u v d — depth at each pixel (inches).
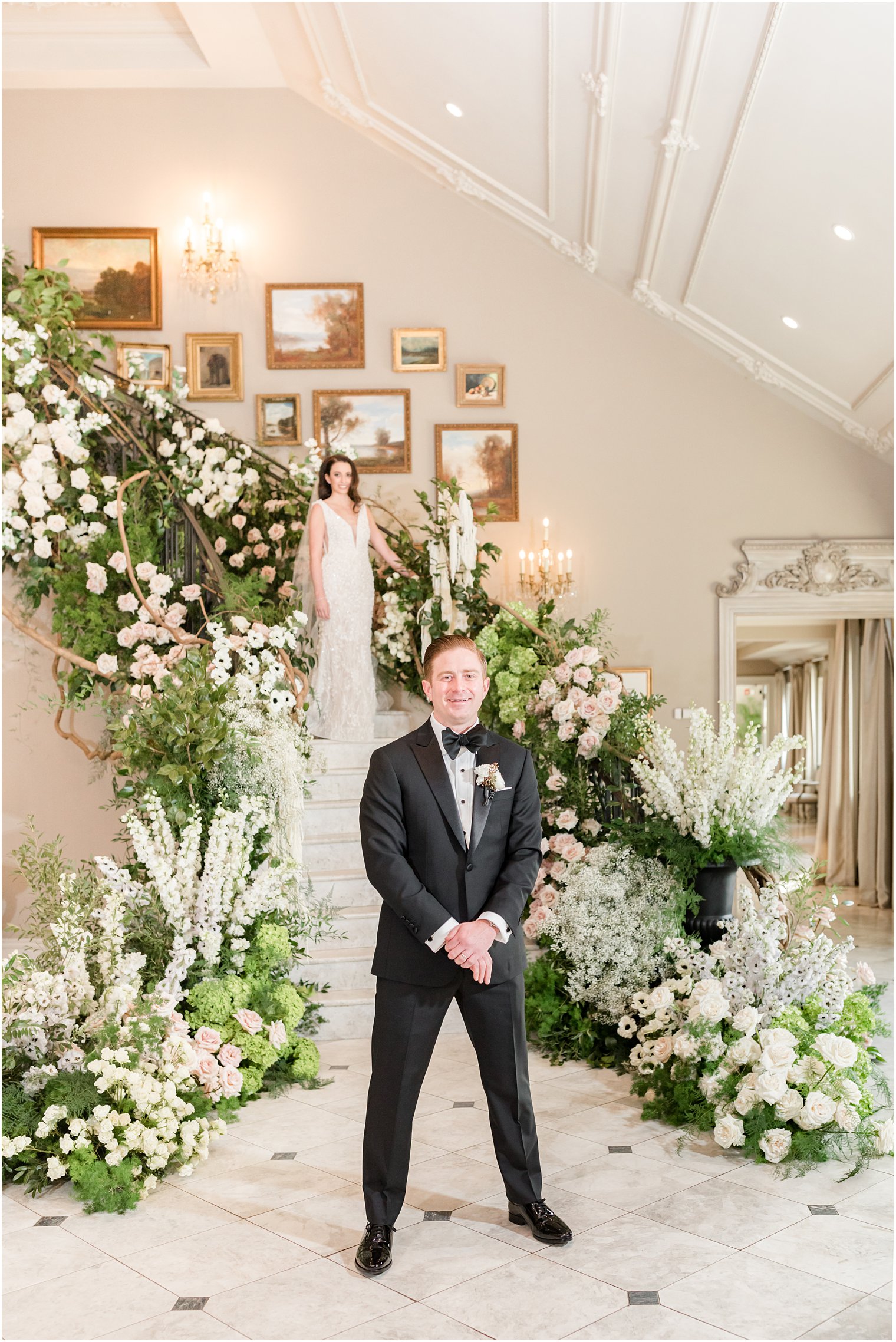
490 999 108.3
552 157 265.1
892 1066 166.6
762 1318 95.7
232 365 315.6
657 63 209.3
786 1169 129.6
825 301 260.7
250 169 317.7
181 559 266.2
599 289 322.0
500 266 320.5
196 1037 153.2
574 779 210.5
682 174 243.6
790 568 318.3
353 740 254.2
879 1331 93.4
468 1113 152.6
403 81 275.3
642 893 179.0
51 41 308.3
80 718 280.5
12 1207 124.3
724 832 174.1
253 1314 97.9
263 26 285.9
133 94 316.8
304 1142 142.6
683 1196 123.2
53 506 254.7
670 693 318.3
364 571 260.4
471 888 107.6
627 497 320.5
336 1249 111.0
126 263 314.7
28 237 313.4
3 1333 95.0
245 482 280.4
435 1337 93.2
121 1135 129.3
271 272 318.3
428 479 318.0
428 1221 116.9
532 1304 98.6
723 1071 143.3
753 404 321.7
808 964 151.0
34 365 246.2
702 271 280.7
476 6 221.0
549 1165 132.7
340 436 316.5
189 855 159.5
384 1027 107.9
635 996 167.9
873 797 382.6
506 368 320.2
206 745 166.4
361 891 212.2
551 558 318.0
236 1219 119.0
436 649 112.3
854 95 186.2
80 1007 144.0
